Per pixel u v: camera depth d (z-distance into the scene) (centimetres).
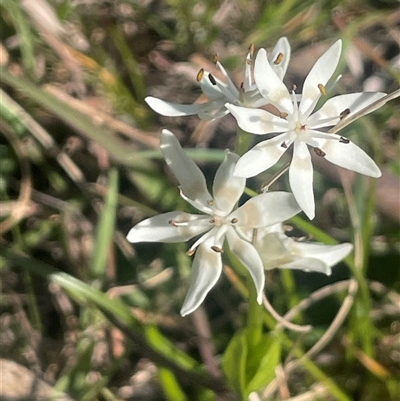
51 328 9
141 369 9
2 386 9
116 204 9
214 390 8
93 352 9
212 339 9
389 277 9
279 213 6
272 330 8
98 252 8
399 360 9
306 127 6
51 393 8
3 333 9
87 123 9
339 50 6
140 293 9
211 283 6
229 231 6
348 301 8
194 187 6
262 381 7
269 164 6
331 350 9
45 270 7
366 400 9
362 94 6
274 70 6
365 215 9
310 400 8
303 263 6
